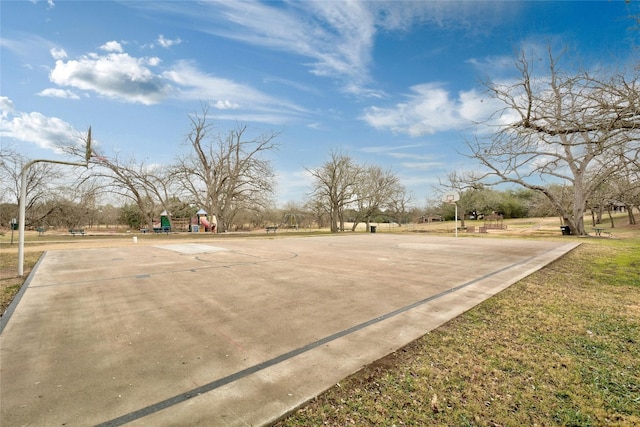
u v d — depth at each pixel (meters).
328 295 5.71
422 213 60.44
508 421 2.18
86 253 12.34
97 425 2.11
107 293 5.88
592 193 20.02
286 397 2.45
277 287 6.36
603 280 6.91
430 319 4.33
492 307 4.89
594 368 2.92
